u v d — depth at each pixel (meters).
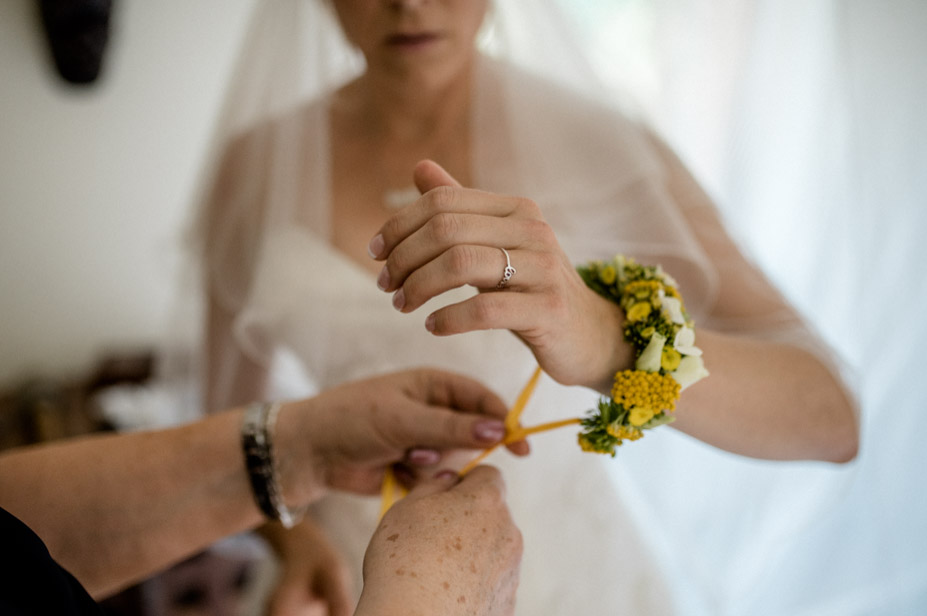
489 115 1.06
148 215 2.58
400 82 1.04
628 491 1.17
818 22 1.74
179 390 1.36
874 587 2.01
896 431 2.04
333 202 1.13
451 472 0.67
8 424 2.10
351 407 0.74
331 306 1.07
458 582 0.50
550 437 1.04
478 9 1.02
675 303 0.63
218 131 1.23
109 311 2.57
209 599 1.49
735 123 1.73
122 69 2.46
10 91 2.34
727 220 1.07
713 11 1.66
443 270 0.50
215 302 1.24
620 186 1.00
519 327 0.53
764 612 1.82
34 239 2.45
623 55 1.53
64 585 0.41
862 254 1.87
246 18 2.59
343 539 1.11
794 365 0.80
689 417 0.72
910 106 1.83
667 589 1.08
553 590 1.02
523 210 0.54
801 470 1.79
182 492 0.73
